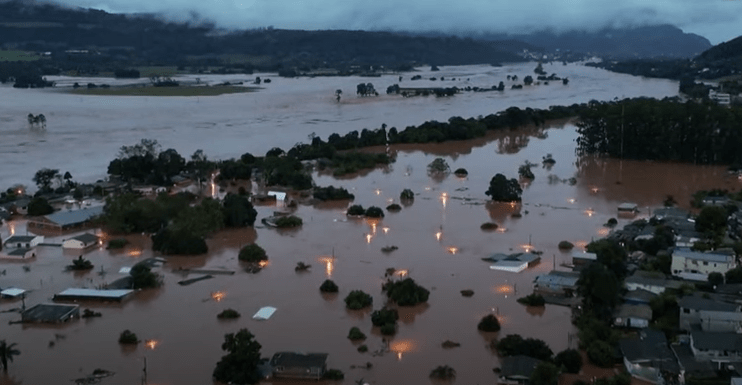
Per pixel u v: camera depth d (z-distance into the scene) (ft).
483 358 247.70
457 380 231.91
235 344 236.22
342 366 242.58
